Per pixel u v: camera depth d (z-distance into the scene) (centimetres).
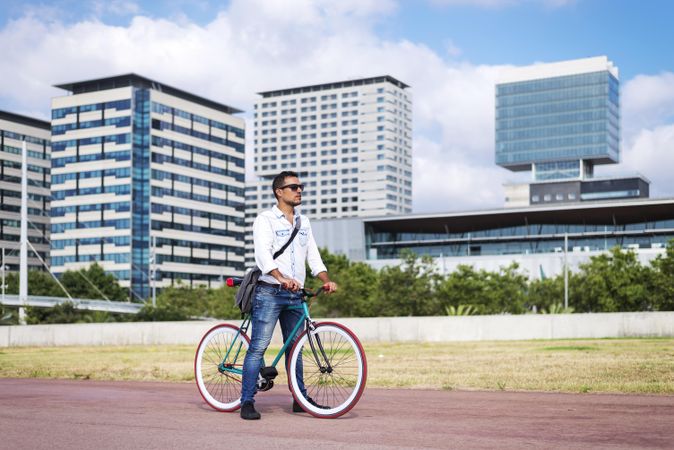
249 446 434
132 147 13550
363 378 550
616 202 11169
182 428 507
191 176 14600
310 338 579
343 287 6241
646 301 5709
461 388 781
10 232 15450
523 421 529
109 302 8394
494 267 10238
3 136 15412
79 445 441
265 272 572
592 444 436
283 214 589
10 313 5981
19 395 741
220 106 15938
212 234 15012
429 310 5528
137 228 13588
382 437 464
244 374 570
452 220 12119
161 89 14688
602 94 19912
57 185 13988
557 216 11744
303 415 573
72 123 13962
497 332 2305
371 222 12362
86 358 1536
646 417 548
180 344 2481
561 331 2281
